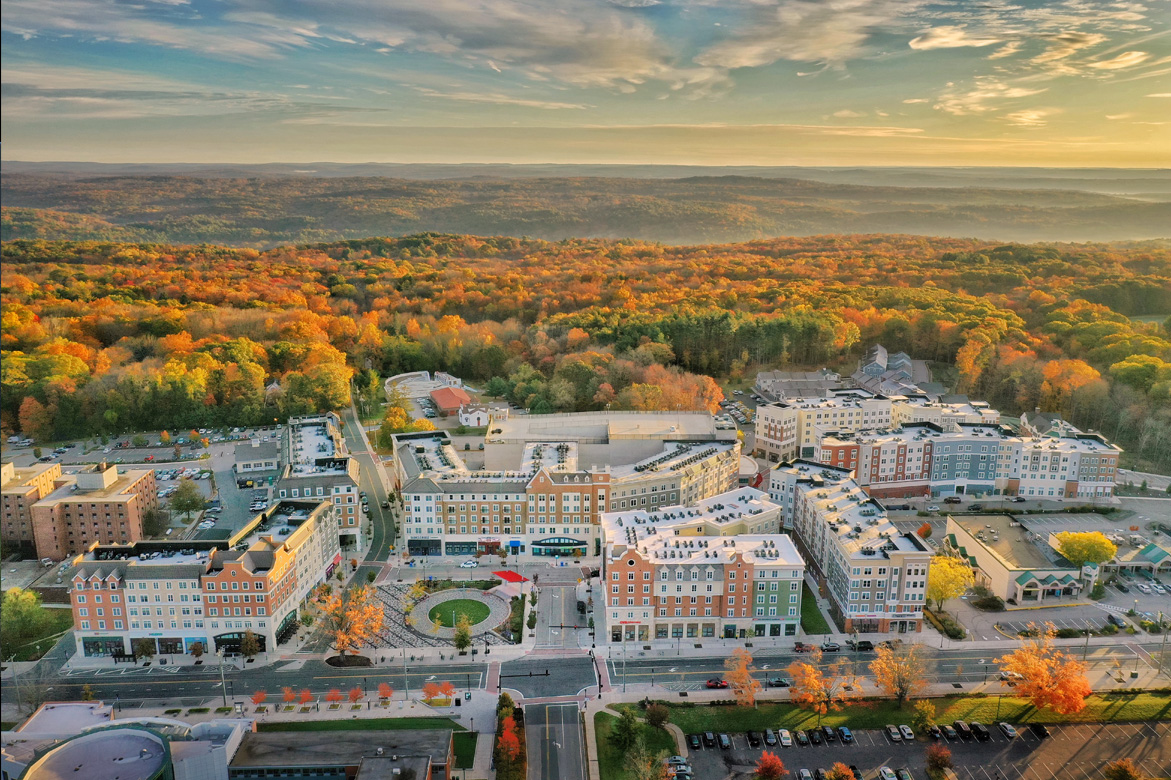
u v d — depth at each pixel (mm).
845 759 186875
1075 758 185625
